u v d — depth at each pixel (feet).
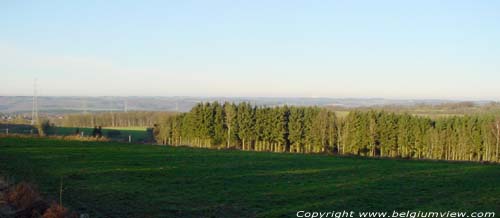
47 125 363.97
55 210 76.28
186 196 104.78
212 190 112.37
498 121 276.41
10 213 73.82
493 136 276.41
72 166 147.74
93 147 212.84
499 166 169.58
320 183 124.36
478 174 144.77
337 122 312.50
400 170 153.28
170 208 93.09
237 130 322.34
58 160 161.58
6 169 134.62
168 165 156.76
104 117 495.00
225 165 160.15
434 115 333.01
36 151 187.21
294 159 184.65
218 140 326.24
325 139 309.22
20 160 157.38
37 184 113.39
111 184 117.39
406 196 107.86
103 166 149.89
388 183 125.18
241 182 124.77
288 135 317.01
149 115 501.15
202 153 201.26
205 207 94.68
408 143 292.40
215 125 326.85
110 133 384.06
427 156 290.35
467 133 283.79
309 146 310.45
